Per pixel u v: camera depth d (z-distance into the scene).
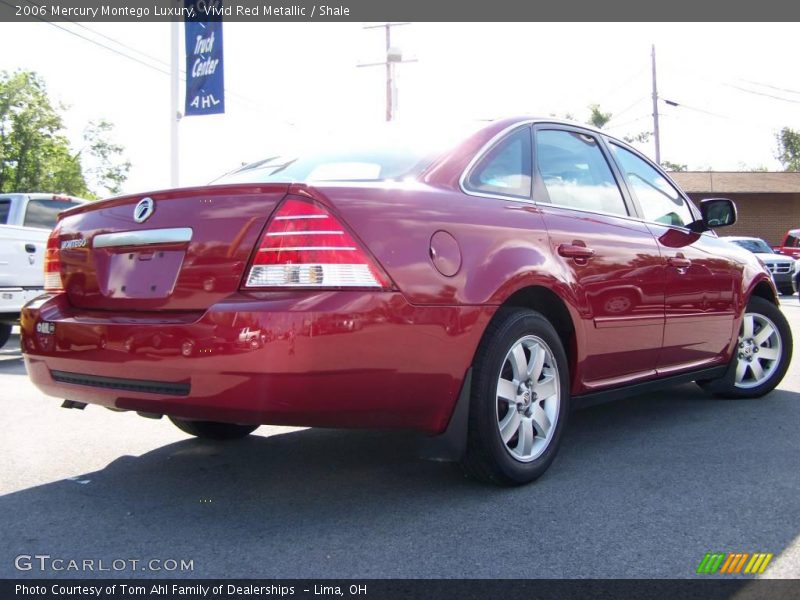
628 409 4.93
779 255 19.36
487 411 3.03
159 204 2.95
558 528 2.79
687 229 4.62
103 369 2.88
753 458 3.72
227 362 2.55
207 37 13.48
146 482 3.40
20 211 9.70
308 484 3.35
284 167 3.64
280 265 2.62
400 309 2.70
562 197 3.72
